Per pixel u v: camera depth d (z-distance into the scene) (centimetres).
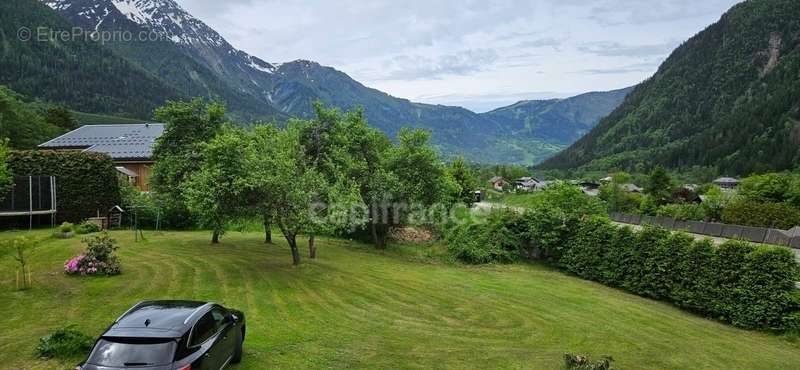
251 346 1111
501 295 1902
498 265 2661
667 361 1253
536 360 1155
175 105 2764
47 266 1908
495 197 9175
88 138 5766
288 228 2086
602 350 1309
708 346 1423
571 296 1977
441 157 3139
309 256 2450
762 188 5425
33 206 3130
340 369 1013
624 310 1803
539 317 1609
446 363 1100
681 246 1969
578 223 2623
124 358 695
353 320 1432
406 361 1095
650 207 6444
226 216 2020
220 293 1614
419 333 1348
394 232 3350
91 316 1302
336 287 1831
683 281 1917
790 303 1586
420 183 2936
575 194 2930
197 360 748
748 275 1708
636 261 2156
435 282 2067
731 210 5012
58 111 9406
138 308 840
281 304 1539
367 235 3200
